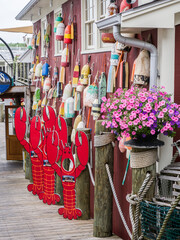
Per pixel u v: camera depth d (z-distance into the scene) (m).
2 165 12.16
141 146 3.88
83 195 6.21
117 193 5.56
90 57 6.59
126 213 5.27
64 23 8.06
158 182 4.00
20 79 14.52
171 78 4.28
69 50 7.83
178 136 4.25
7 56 26.97
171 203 3.56
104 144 5.16
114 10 5.33
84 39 6.93
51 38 9.42
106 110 4.23
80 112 6.93
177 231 3.48
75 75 7.08
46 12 9.83
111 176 5.25
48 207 7.04
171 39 4.25
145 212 3.76
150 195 3.92
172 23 4.05
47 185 7.18
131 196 3.98
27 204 7.27
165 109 3.68
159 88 4.10
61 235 5.48
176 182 3.85
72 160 6.12
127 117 3.86
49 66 9.57
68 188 6.20
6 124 12.94
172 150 4.28
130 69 5.10
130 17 4.04
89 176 6.21
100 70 6.14
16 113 7.76
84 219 6.24
